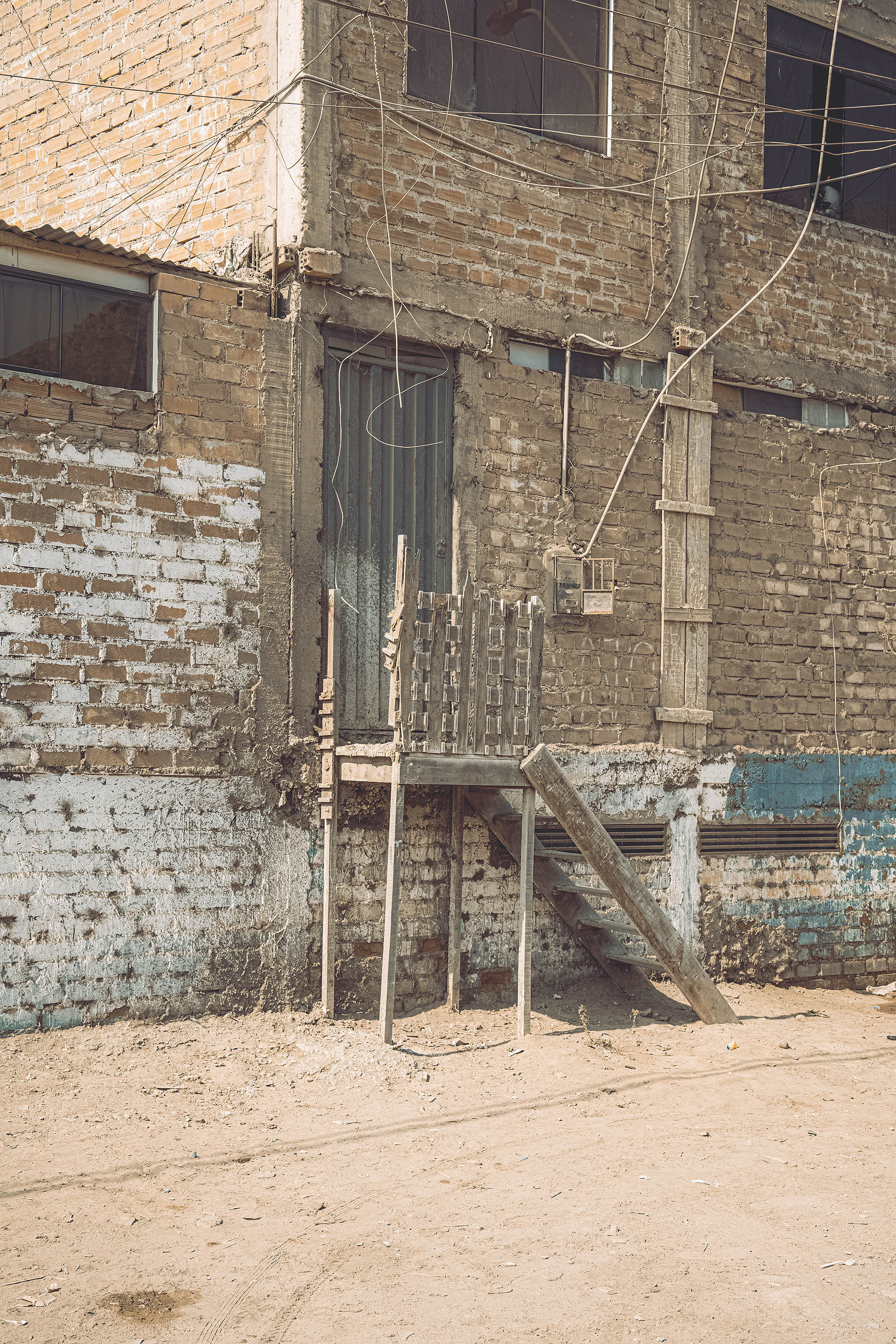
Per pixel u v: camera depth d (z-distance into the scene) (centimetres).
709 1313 392
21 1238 427
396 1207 475
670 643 893
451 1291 402
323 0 734
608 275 876
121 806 648
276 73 748
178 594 674
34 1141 515
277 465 714
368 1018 732
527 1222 465
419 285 780
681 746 896
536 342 844
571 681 845
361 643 755
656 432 898
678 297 911
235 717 690
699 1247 446
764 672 948
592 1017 782
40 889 621
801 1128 605
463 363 802
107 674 647
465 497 800
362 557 759
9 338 637
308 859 716
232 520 695
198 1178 492
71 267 657
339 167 746
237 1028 671
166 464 673
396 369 775
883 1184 525
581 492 858
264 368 712
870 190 1057
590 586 846
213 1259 418
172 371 680
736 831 928
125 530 657
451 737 687
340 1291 399
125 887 648
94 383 663
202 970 673
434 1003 768
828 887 975
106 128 880
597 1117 601
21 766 618
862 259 1030
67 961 628
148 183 845
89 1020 634
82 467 644
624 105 889
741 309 926
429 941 768
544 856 792
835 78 1034
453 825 777
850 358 1017
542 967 820
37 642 626
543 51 859
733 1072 692
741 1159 550
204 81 805
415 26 792
